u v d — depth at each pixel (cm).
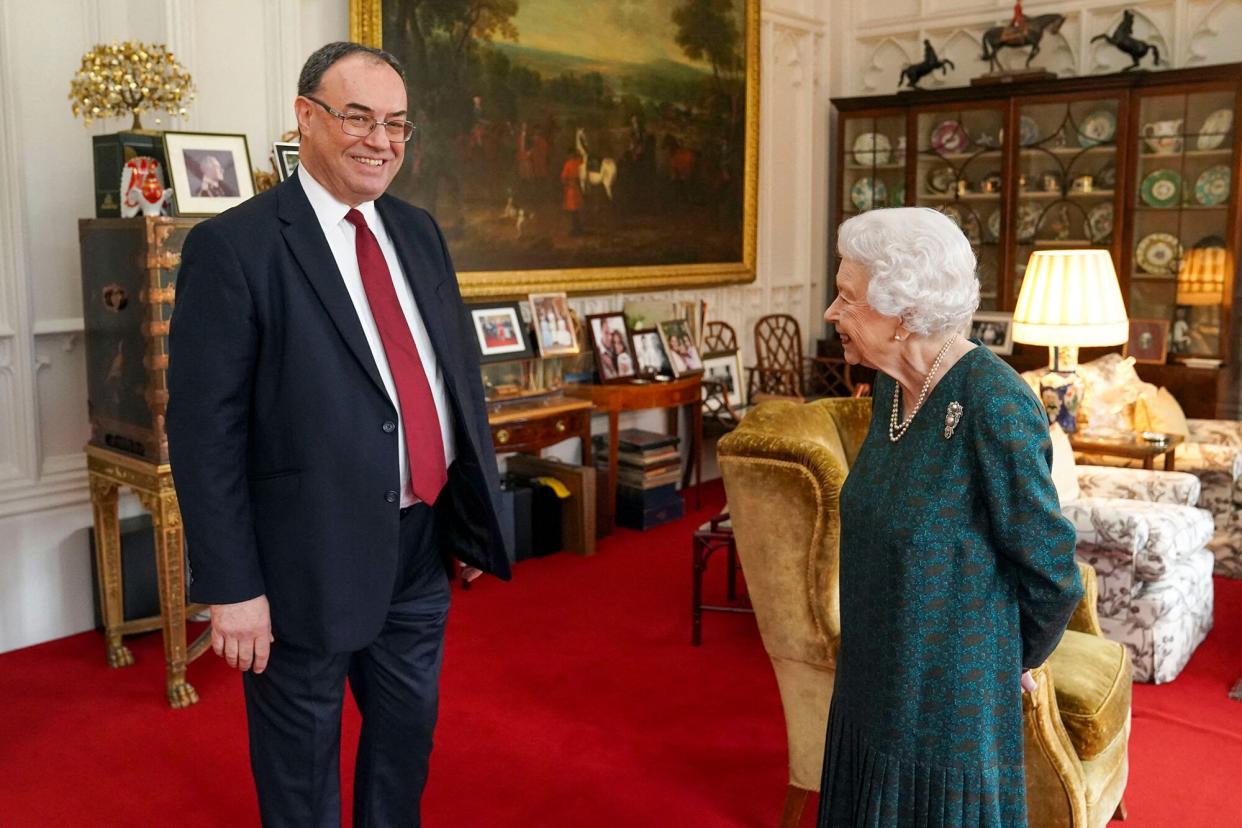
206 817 305
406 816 249
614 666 420
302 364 208
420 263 234
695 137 710
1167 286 691
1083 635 296
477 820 304
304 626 213
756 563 277
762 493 271
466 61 563
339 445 210
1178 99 676
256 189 408
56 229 440
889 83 838
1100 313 488
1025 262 742
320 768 227
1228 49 703
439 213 562
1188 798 320
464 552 244
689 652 435
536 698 389
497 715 374
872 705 196
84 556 457
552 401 577
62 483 447
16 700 385
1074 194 718
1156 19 727
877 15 833
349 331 211
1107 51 745
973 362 186
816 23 824
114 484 402
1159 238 692
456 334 238
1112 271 495
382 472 214
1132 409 576
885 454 197
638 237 677
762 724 369
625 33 652
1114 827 303
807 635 273
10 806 310
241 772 332
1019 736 192
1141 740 358
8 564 434
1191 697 394
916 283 183
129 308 382
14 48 420
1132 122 691
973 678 187
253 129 491
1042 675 242
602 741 355
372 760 244
